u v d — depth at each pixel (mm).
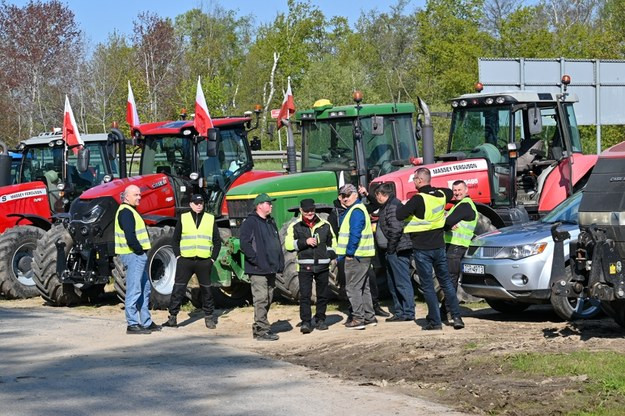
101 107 44031
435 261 11391
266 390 8516
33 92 42469
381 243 13453
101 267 14719
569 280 10023
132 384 8906
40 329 12680
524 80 23109
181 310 14531
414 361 9391
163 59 45250
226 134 16266
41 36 43156
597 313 11391
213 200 15953
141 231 12328
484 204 14297
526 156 14953
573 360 8680
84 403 8141
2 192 17234
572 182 15031
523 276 11594
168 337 11953
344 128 15641
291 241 12008
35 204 17625
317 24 52875
